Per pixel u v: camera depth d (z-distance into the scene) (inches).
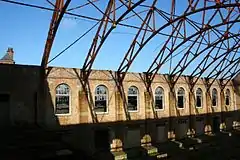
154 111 1136.2
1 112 791.1
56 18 727.7
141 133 1080.8
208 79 1429.6
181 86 1272.1
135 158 980.6
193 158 1003.3
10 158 701.3
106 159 919.0
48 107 855.1
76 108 909.8
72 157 816.3
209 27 863.7
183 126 1262.3
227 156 1044.5
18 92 816.3
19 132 792.3
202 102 1389.0
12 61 1074.1
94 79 957.2
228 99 1592.0
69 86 900.6
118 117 1010.1
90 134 932.0
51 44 778.2
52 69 869.8
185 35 937.5
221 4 693.9
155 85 1151.6
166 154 1024.9
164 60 1047.6
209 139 1312.7
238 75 1633.9
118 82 1020.5
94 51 866.8
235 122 1611.7
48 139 825.5
